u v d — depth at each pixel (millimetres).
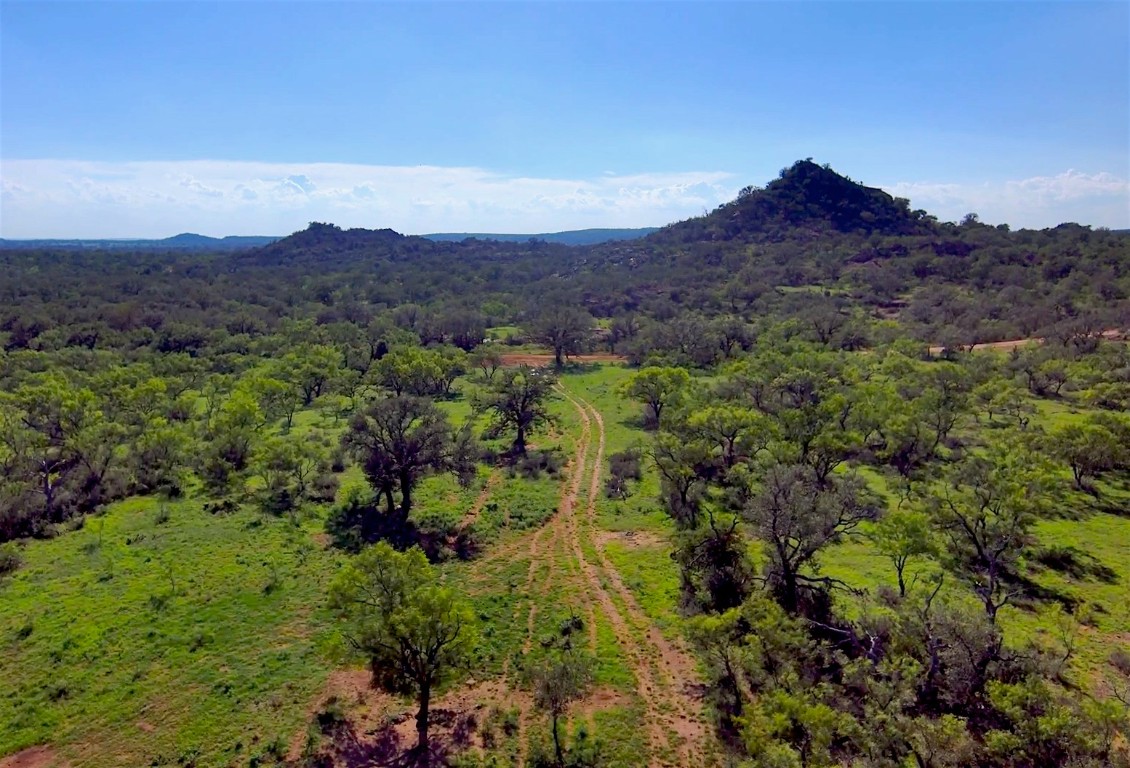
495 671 33656
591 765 26953
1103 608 36594
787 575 37281
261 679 32281
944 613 29609
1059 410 75188
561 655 33062
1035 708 24781
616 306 178125
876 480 58938
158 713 29953
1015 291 142000
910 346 103562
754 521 38344
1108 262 164125
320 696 31406
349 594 30094
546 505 56219
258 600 39375
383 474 52562
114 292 180500
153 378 85750
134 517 52625
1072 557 42812
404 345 122062
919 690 28062
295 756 27688
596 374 117000
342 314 169000
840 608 36406
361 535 49312
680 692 31859
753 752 24203
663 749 27953
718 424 63938
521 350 143625
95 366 106625
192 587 40688
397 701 31312
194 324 142625
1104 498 53031
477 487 60688
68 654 33844
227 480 60406
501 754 27844
